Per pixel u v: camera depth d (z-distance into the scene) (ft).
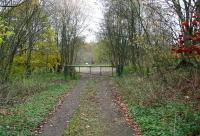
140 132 42.19
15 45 89.51
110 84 113.19
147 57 87.40
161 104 53.83
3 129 42.75
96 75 163.53
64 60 154.71
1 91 65.26
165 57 71.56
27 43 107.96
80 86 109.91
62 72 154.40
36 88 90.22
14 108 59.26
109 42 157.48
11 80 87.76
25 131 43.19
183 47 35.65
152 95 57.67
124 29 138.31
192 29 35.83
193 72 61.93
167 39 69.15
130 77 111.65
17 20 85.71
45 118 53.01
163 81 69.77
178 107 48.47
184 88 60.34
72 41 161.27
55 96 79.51
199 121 39.04
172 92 60.23
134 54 123.03
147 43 85.25
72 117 54.08
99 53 223.10
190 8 52.01
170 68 72.49
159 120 44.68
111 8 129.29
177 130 38.17
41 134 43.34
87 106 65.21
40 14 102.73
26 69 106.52
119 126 46.85
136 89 73.20
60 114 57.00
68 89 98.48
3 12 64.85
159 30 81.15
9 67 89.61
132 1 98.68
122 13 119.44
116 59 152.76
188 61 65.10
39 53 116.57
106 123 49.06
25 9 85.92
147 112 51.01
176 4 59.31
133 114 52.19
